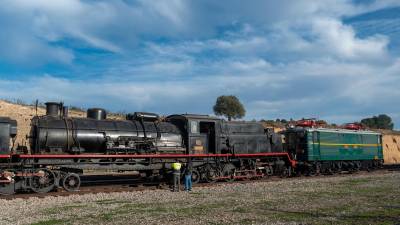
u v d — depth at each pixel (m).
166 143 23.70
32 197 17.81
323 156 34.78
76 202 16.59
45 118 20.31
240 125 27.95
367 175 31.83
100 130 21.50
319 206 15.25
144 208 14.98
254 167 28.03
